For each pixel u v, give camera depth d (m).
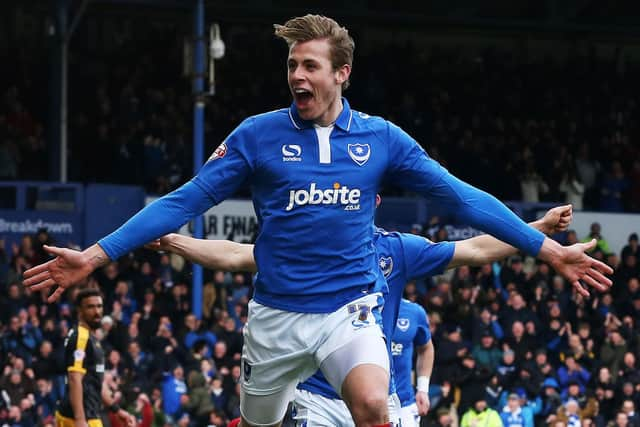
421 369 16.38
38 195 33.72
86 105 40.69
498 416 27.73
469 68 46.84
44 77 41.50
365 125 8.38
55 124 37.72
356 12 45.22
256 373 8.65
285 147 8.23
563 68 47.72
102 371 16.08
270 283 8.34
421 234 35.12
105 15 44.00
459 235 37.34
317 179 8.20
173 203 8.22
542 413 28.84
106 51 43.44
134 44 42.72
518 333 30.81
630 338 31.92
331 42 8.10
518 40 50.50
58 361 25.86
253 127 8.27
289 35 8.12
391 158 8.42
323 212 8.21
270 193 8.27
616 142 44.91
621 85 47.81
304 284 8.25
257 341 8.51
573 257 8.49
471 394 28.22
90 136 38.91
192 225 34.72
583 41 50.75
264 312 8.41
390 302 11.51
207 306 31.16
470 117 45.31
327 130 8.27
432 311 31.11
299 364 8.50
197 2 32.25
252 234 35.72
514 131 44.28
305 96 8.11
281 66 44.03
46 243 31.08
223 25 45.00
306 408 12.22
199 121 31.66
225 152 8.29
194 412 25.86
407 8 45.88
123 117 39.47
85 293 15.98
